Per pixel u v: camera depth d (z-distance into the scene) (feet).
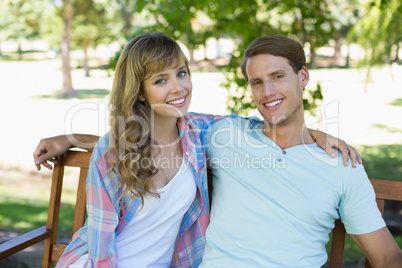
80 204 7.55
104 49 107.14
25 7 62.90
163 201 6.27
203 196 6.75
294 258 6.20
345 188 6.24
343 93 51.60
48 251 7.63
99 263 5.99
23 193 20.85
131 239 6.30
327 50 105.50
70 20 56.70
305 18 15.76
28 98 54.49
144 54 6.05
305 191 6.32
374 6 17.99
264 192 6.47
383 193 6.69
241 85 15.20
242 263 6.26
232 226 6.49
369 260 6.22
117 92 6.32
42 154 7.29
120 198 6.08
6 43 128.16
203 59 100.17
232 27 16.01
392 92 53.01
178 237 6.92
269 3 16.35
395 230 14.76
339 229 6.77
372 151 29.66
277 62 6.57
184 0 15.49
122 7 67.15
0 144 31.22
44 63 97.04
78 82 70.95
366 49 23.22
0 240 13.64
